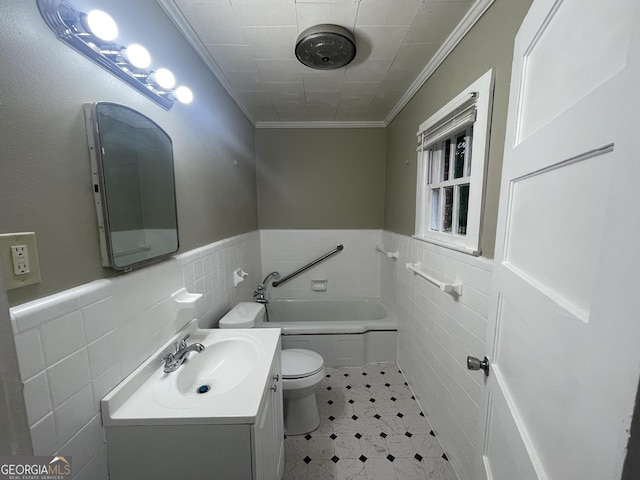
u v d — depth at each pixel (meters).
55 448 0.63
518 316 0.66
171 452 0.78
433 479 1.32
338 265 2.97
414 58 1.57
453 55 1.39
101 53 0.75
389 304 2.60
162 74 0.97
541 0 0.60
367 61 1.60
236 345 1.22
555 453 0.46
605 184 0.37
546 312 0.51
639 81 0.30
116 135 0.81
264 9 1.18
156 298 1.02
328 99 2.17
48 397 0.61
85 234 0.72
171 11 1.15
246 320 1.59
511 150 0.74
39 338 0.59
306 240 2.93
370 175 2.85
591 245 0.39
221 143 1.78
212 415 0.77
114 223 0.80
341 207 2.89
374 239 2.93
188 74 1.33
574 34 0.48
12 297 0.55
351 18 1.24
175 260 1.17
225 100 1.86
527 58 0.69
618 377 0.31
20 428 0.34
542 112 0.60
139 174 0.93
